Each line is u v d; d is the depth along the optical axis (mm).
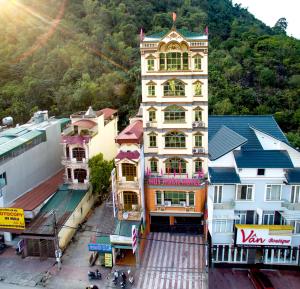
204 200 42344
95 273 36625
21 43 102750
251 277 35875
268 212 36094
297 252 36781
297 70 83562
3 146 46344
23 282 36469
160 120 42125
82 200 47250
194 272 36844
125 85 84000
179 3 115500
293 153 36188
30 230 40156
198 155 42625
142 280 35969
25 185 49375
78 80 87500
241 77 82000
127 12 104875
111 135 60000
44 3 112312
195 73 40219
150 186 42500
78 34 100312
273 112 71625
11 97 90875
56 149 58438
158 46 39844
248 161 35188
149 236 43312
